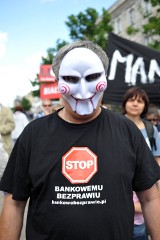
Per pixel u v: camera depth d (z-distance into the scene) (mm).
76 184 1558
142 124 2908
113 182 1563
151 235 1735
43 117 1757
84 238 1518
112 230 1536
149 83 4824
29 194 1697
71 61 1624
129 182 1615
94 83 1626
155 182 1712
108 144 1626
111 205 1544
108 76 4934
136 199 2500
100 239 1521
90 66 1617
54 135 1654
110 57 4965
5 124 5293
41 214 1574
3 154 2682
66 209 1538
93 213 1529
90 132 1647
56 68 1703
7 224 1696
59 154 1604
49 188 1570
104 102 4938
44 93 7508
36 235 1593
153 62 4832
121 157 1611
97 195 1547
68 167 1581
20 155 1689
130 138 1689
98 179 1562
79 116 1662
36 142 1664
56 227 1536
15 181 1689
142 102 2979
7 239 1688
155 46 15750
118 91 4879
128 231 1591
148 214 1730
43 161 1612
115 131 1671
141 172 1691
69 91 1624
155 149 2824
